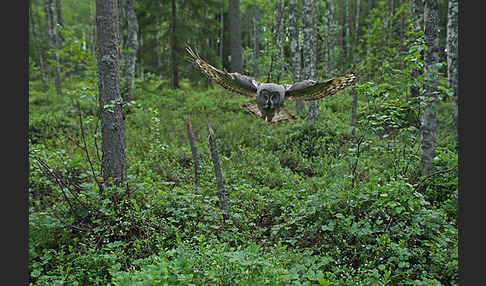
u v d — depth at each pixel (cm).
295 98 374
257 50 2873
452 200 699
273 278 431
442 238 568
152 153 1021
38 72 2792
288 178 926
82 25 4359
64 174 746
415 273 515
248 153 1095
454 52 1161
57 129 1320
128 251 592
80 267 538
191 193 727
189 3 2302
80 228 627
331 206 650
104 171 705
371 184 684
